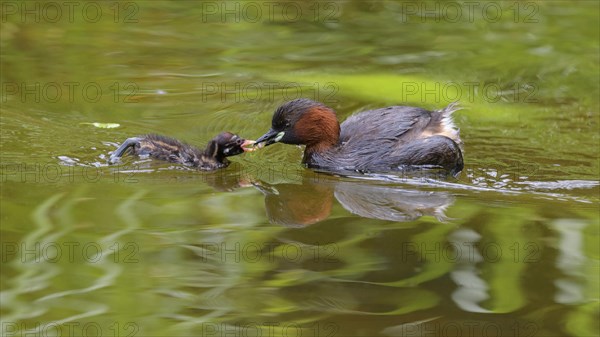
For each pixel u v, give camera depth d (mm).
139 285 9430
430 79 17375
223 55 18656
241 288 9391
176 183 12688
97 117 15000
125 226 10898
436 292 9344
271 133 13922
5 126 14227
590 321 8727
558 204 11984
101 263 9883
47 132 14148
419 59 18469
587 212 11641
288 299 9180
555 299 9234
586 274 9742
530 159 13867
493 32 20078
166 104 15828
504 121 15500
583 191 12562
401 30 20312
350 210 11711
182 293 9266
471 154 14055
